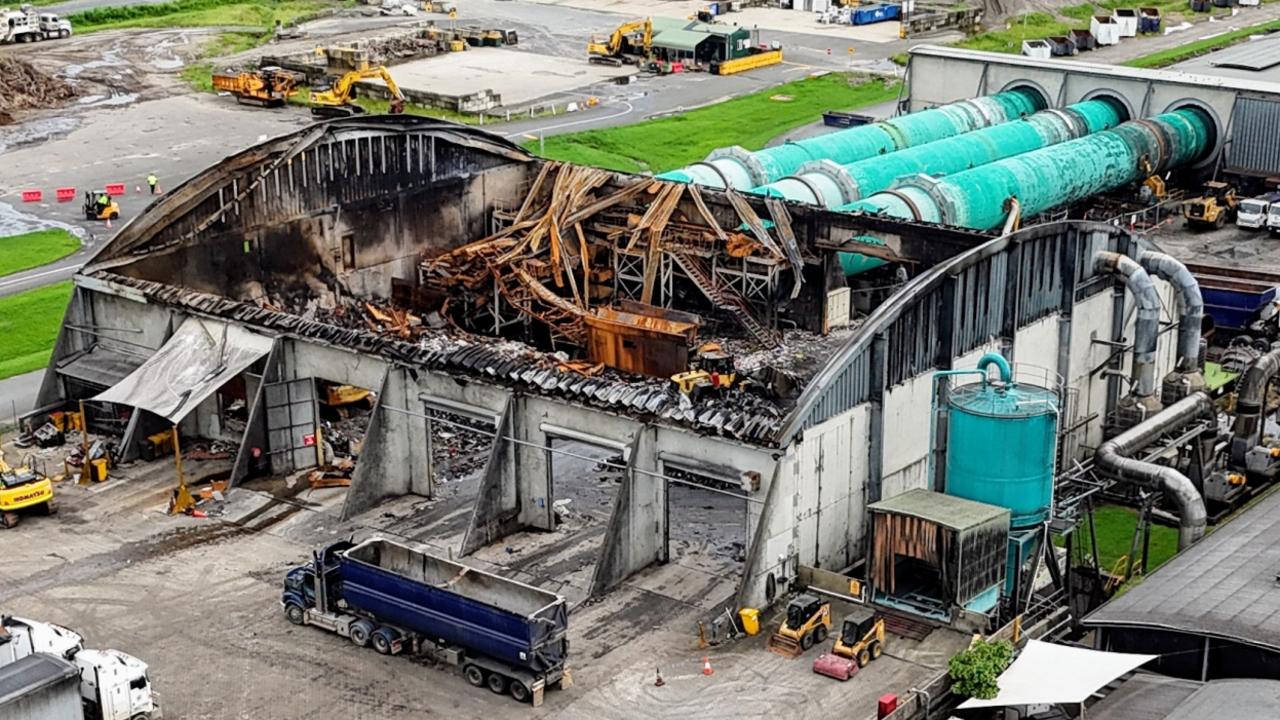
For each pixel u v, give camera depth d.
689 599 48.88
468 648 43.91
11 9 159.12
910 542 46.19
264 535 53.88
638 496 50.09
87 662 40.88
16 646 41.66
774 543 47.66
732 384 61.00
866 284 76.31
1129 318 60.97
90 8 172.25
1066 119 95.12
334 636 46.66
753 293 71.06
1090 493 50.41
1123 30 160.62
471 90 131.38
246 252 67.25
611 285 74.75
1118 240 60.03
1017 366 56.16
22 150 115.00
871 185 79.12
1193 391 58.91
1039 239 55.62
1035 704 39.31
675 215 73.75
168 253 64.56
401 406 56.06
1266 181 98.62
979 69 105.56
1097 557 49.38
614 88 135.50
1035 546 48.00
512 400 52.66
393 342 55.91
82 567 51.25
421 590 43.91
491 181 76.69
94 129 121.62
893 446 51.66
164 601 48.84
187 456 60.75
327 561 46.50
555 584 49.88
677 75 142.12
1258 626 39.59
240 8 177.38
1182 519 49.84
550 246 74.06
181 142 117.00
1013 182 79.94
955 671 40.88
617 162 108.56
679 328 65.06
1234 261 89.00
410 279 74.25
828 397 48.44
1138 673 41.00
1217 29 166.50
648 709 42.41
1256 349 71.44
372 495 56.03
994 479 47.22
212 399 61.69
